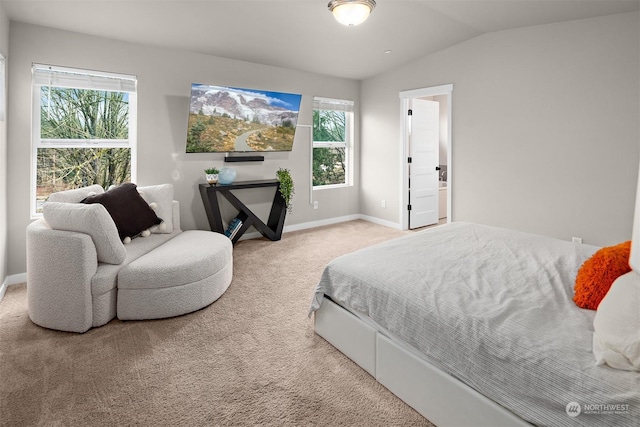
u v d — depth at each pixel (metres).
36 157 3.50
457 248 2.50
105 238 2.50
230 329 2.50
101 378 1.96
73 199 2.94
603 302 1.37
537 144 3.99
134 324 2.56
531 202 4.09
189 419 1.67
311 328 2.53
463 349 1.50
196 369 2.05
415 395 1.72
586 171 3.66
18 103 3.29
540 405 1.26
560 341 1.35
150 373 2.01
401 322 1.76
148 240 3.22
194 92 4.07
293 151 5.36
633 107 3.34
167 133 4.20
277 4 3.28
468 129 4.59
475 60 4.43
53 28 3.43
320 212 5.82
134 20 3.39
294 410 1.73
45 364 2.08
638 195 0.54
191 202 4.48
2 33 2.94
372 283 1.96
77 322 2.41
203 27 3.65
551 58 3.81
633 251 0.55
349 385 1.92
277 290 3.20
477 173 4.55
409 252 2.41
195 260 2.75
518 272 2.04
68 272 2.39
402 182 5.53
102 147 3.87
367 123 6.00
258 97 4.56
